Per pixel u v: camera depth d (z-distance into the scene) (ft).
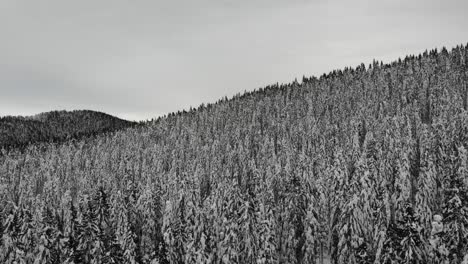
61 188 381.60
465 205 126.00
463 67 531.09
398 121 320.70
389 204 171.01
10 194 374.02
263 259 142.31
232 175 313.12
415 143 255.91
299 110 531.91
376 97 472.03
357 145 259.39
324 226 185.88
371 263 137.90
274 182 234.79
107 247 164.45
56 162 517.55
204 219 175.01
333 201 179.42
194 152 433.89
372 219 157.17
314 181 213.25
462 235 124.57
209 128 565.53
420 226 124.88
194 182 230.07
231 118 598.34
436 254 121.60
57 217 211.41
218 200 202.08
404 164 182.19
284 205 191.72
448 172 197.26
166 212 183.93
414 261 114.21
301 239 177.17
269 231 147.13
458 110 321.11
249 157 351.05
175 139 551.18
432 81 471.62
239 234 160.97
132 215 219.20
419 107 391.04
